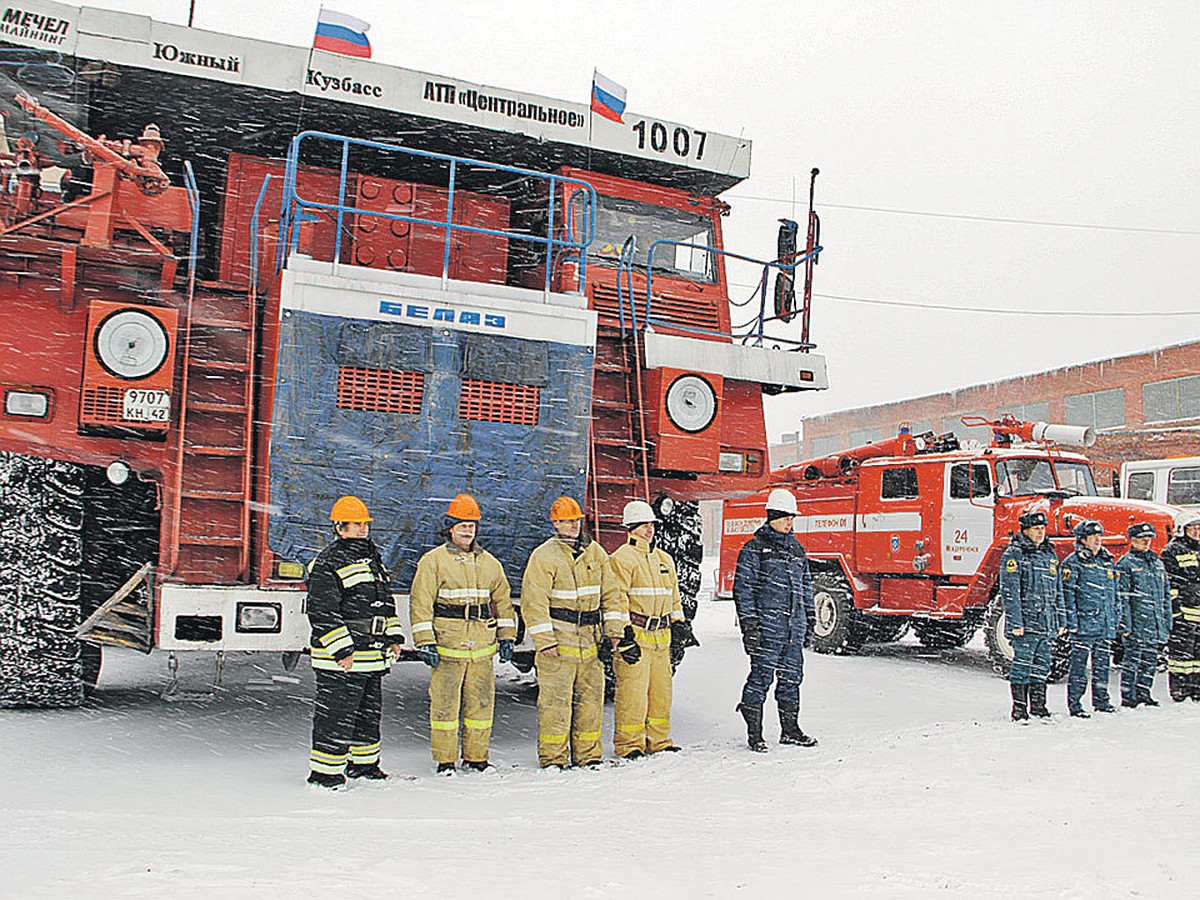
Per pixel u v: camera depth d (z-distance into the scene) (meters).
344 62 7.79
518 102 8.22
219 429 6.60
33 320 6.29
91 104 7.99
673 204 9.11
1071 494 12.61
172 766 6.11
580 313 7.10
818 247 8.51
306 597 6.18
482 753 6.46
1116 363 34.16
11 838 4.38
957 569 12.55
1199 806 5.45
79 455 6.34
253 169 8.30
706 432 7.73
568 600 6.66
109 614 6.75
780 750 7.14
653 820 5.17
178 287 6.81
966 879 4.15
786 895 3.91
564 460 7.08
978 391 39.00
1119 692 10.80
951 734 7.48
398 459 6.62
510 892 3.86
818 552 14.65
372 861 4.22
